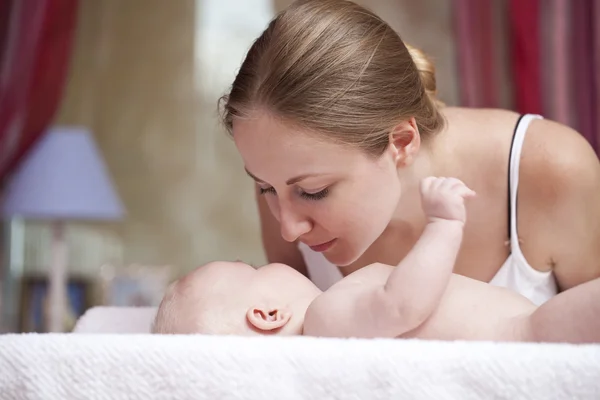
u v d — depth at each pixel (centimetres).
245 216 591
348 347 125
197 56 599
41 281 536
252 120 163
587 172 192
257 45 170
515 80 551
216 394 125
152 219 589
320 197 166
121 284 525
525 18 542
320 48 165
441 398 122
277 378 125
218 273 193
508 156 196
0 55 530
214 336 130
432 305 152
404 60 179
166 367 126
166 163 593
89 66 596
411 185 191
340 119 161
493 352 123
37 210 496
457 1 572
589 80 523
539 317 155
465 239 200
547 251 197
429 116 188
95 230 584
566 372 121
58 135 511
